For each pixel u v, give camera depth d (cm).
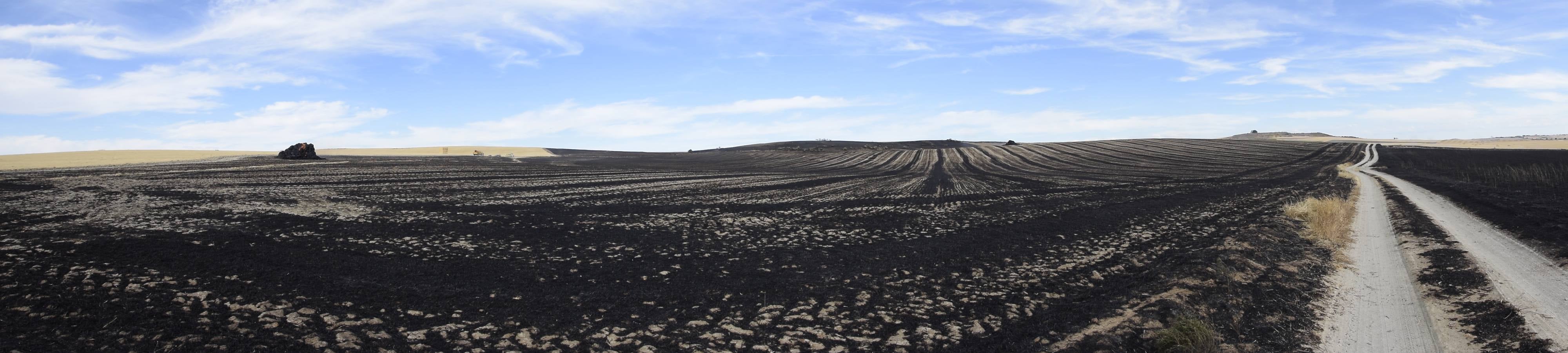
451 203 2336
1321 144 8981
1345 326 855
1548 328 800
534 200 2500
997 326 881
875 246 1533
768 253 1434
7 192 2322
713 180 3941
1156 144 9275
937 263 1326
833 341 827
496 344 797
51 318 827
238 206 2048
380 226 1680
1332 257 1330
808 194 2983
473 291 1040
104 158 5631
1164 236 1678
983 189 3403
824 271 1248
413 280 1102
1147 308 919
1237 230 1716
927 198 2817
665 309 968
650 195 2806
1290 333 823
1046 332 848
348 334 809
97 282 1003
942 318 926
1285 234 1584
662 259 1341
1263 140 10225
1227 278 1073
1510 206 2083
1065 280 1158
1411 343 784
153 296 940
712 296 1045
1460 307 928
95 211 1836
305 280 1070
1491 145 8900
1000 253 1444
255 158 6088
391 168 4631
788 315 940
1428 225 1733
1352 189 3155
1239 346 774
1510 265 1167
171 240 1376
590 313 939
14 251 1193
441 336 821
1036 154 7794
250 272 1109
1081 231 1775
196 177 3356
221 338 779
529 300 1002
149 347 741
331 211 1991
